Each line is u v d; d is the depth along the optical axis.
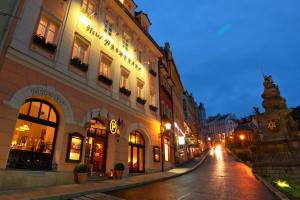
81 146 11.01
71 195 7.64
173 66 31.08
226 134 115.38
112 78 14.72
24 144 8.98
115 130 13.60
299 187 10.12
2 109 7.96
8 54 8.55
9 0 9.16
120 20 16.94
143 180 12.09
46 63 10.16
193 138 42.62
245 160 27.94
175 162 23.78
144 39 20.42
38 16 10.27
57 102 10.26
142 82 18.89
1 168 7.59
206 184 11.66
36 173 8.77
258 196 8.68
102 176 12.30
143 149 17.55
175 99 30.28
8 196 6.64
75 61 11.76
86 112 11.88
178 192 9.30
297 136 16.73
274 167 14.89
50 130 10.16
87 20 13.51
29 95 9.07
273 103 18.11
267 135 17.64
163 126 20.92
